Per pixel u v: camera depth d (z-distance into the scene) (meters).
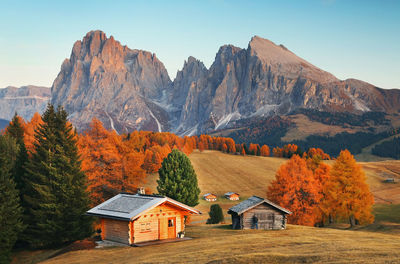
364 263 19.67
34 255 38.25
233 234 38.91
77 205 42.47
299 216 55.88
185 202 54.41
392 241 29.83
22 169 45.47
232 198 118.44
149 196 38.16
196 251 27.55
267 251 25.41
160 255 27.38
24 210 41.62
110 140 72.62
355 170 56.66
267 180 143.25
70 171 43.16
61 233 40.53
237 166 163.88
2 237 35.12
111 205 38.28
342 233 37.94
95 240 37.31
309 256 22.28
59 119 44.22
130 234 33.75
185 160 55.88
